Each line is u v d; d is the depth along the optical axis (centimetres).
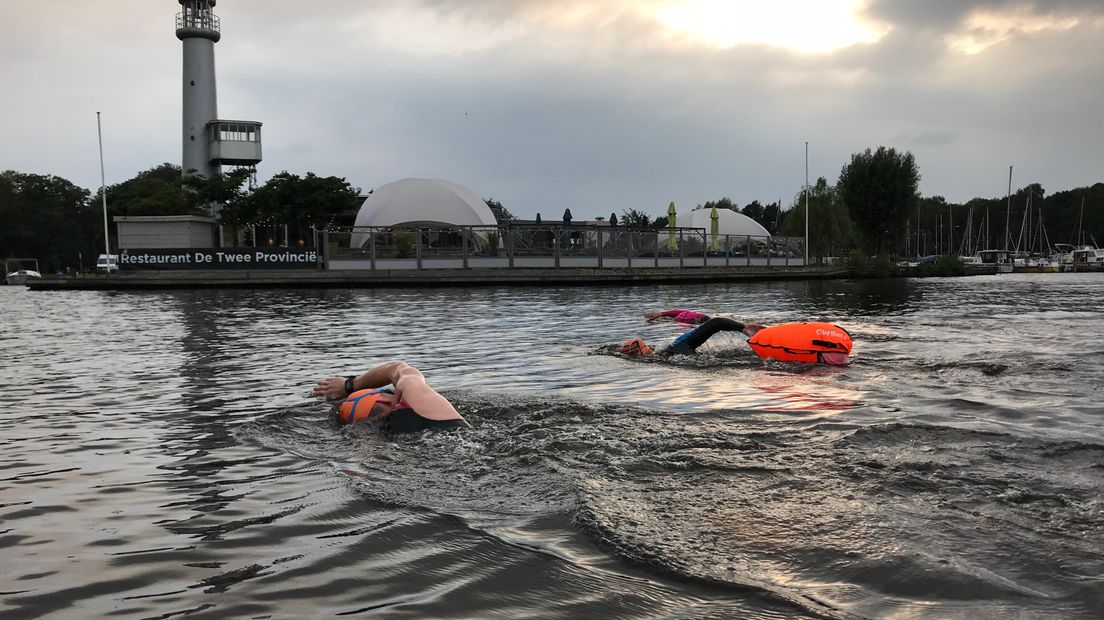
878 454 398
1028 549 262
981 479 348
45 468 425
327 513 332
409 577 261
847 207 5931
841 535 280
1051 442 420
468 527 308
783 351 818
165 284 3572
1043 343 962
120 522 329
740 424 488
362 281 3525
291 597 247
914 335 1077
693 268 4119
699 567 257
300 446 460
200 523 324
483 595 244
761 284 3753
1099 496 321
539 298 2455
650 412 530
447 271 3700
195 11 7769
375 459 419
